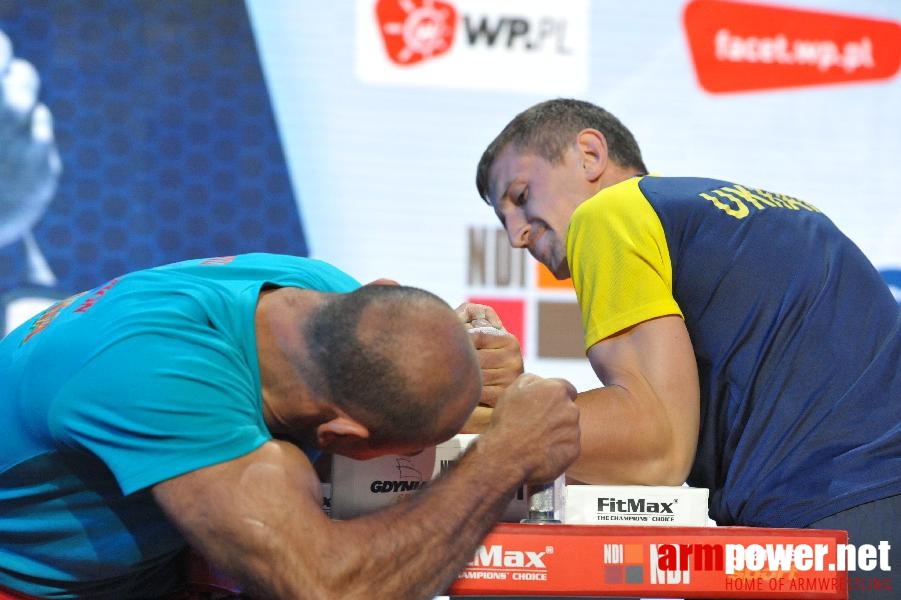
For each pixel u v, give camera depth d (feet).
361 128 21.25
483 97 21.58
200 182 20.71
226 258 9.90
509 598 7.78
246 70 21.01
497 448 8.20
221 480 7.48
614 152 11.86
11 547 8.73
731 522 9.66
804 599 7.77
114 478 8.25
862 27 22.85
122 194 20.39
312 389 7.95
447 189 21.39
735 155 22.21
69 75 20.34
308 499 7.62
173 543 8.70
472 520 7.85
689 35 22.17
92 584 8.93
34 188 20.02
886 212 22.65
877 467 9.11
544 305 21.30
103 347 7.91
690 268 9.79
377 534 7.63
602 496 8.61
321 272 9.95
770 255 9.85
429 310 7.98
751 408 9.55
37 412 8.10
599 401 9.27
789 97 22.47
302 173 21.07
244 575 7.48
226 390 7.73
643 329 9.65
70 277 20.06
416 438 8.02
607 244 9.93
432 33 21.52
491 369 9.58
